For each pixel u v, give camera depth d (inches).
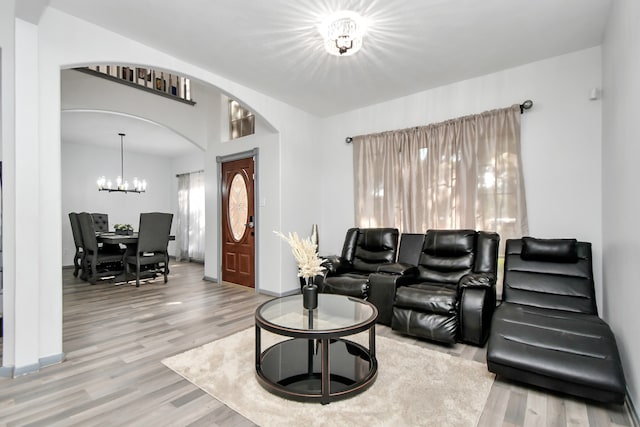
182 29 105.3
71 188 271.7
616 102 89.0
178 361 93.7
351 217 186.2
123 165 304.2
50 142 94.0
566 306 98.0
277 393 75.5
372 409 70.6
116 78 177.9
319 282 145.2
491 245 121.0
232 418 67.4
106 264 234.5
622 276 81.4
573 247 103.6
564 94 121.4
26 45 89.0
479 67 132.0
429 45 114.6
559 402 73.2
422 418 67.3
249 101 153.8
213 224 211.8
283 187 173.8
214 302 159.0
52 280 93.4
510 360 78.1
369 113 178.1
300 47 116.6
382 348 104.5
